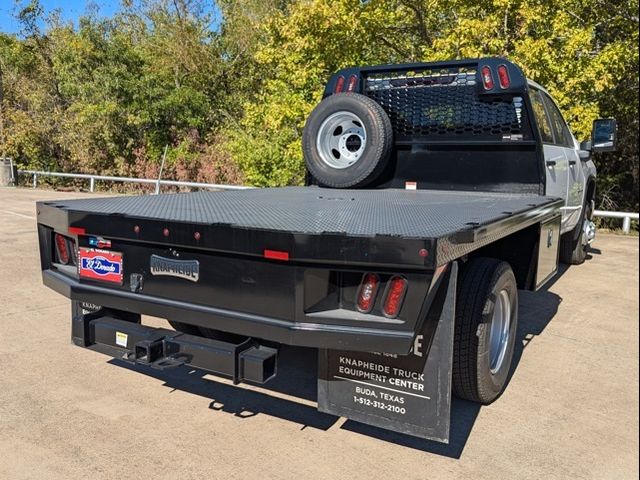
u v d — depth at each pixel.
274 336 2.71
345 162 5.52
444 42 11.17
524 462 2.98
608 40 12.48
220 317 2.86
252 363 2.86
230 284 2.84
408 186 5.41
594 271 7.57
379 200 4.32
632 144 13.66
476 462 2.97
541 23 10.99
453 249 2.57
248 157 14.54
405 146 5.39
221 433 3.26
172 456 3.00
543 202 4.14
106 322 3.39
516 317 3.84
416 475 2.85
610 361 4.40
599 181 14.17
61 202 3.95
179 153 19.00
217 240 2.80
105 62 20.34
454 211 3.49
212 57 22.66
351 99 5.22
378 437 3.24
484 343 3.29
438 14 13.70
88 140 20.31
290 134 14.01
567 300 6.12
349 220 3.02
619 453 3.08
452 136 5.21
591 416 3.50
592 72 10.69
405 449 3.11
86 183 20.69
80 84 20.12
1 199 15.65
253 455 3.03
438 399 2.72
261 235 2.67
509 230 3.34
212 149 19.02
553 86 10.91
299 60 13.13
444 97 5.22
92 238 3.34
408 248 2.43
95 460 2.95
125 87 19.64
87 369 4.14
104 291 3.28
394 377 2.80
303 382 3.99
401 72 5.40
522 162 4.95
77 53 19.91
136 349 3.09
